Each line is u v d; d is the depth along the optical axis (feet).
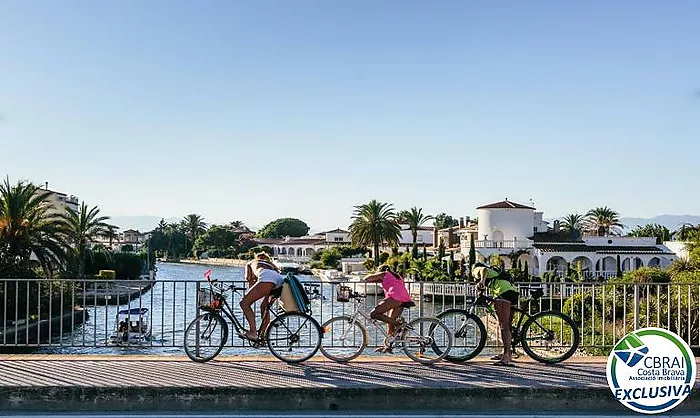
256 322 33.83
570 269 221.87
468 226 352.28
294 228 636.89
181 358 32.24
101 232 199.11
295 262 452.35
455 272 208.13
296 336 31.65
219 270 449.89
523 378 28.25
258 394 26.11
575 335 32.22
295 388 26.21
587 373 29.35
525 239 275.80
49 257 127.03
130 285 34.65
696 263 102.42
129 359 31.89
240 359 32.07
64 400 26.04
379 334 32.40
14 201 121.29
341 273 295.48
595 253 246.06
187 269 467.52
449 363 31.53
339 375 28.58
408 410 26.30
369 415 25.62
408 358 32.63
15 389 26.02
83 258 193.77
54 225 129.80
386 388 26.32
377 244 285.43
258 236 638.12
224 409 26.07
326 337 32.09
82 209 194.18
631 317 53.47
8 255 120.47
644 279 108.68
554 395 26.50
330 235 525.34
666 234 361.51
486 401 26.43
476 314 33.06
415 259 268.41
